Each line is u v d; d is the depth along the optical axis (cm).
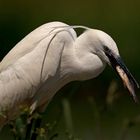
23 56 1041
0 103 1058
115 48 1007
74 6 2233
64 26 1040
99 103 1802
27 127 1002
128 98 1758
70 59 1038
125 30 2148
